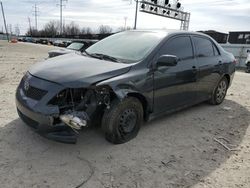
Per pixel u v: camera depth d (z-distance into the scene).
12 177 2.81
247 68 20.06
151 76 3.88
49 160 3.18
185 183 2.92
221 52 5.81
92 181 2.84
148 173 3.06
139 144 3.74
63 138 3.17
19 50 26.34
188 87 4.71
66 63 3.76
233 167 3.32
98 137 3.83
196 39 5.02
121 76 3.51
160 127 4.43
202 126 4.62
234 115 5.37
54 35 91.62
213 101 5.86
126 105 3.59
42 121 3.16
